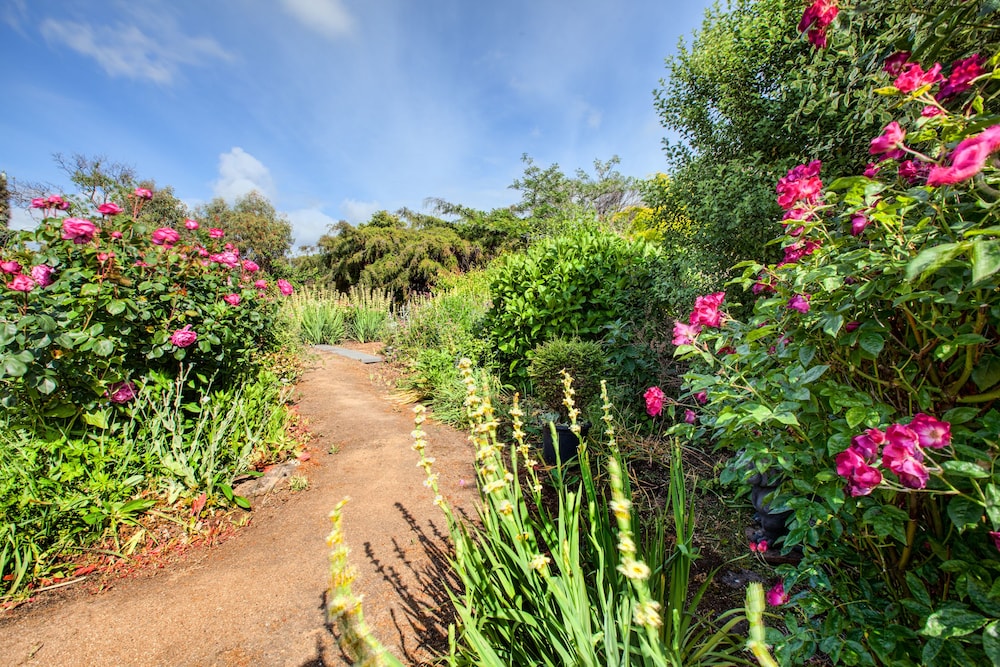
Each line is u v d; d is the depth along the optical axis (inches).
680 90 155.1
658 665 34.8
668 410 108.6
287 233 981.2
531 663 50.1
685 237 147.9
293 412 182.2
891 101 83.6
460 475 129.1
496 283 228.1
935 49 59.5
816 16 78.0
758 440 56.5
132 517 99.3
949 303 43.0
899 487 39.6
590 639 43.4
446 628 70.1
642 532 87.5
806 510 49.6
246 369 160.9
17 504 87.6
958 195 44.4
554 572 65.1
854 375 53.5
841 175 109.2
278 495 119.3
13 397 95.5
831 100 106.0
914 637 43.3
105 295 106.4
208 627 73.6
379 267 661.3
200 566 90.3
